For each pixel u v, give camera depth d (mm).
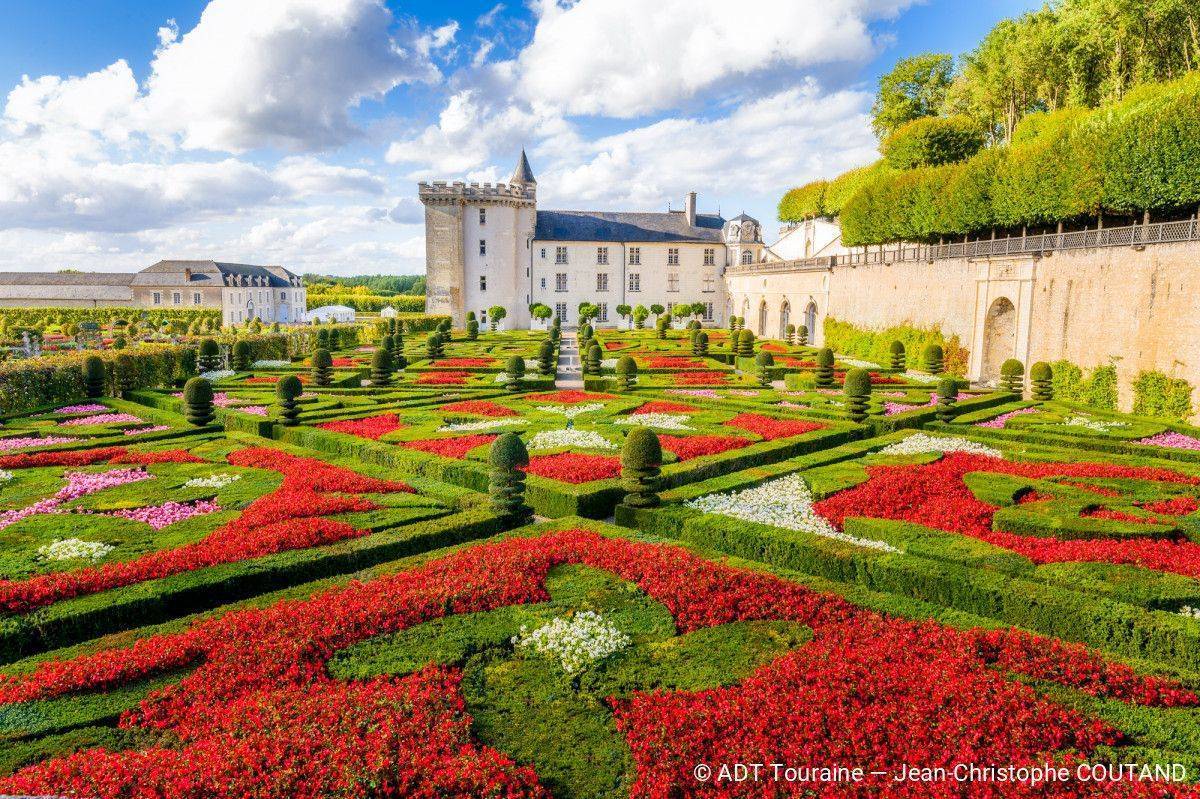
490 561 8883
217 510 11492
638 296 81062
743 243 79812
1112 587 8500
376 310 115938
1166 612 7605
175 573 8633
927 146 49469
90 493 12289
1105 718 5750
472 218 72750
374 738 5391
